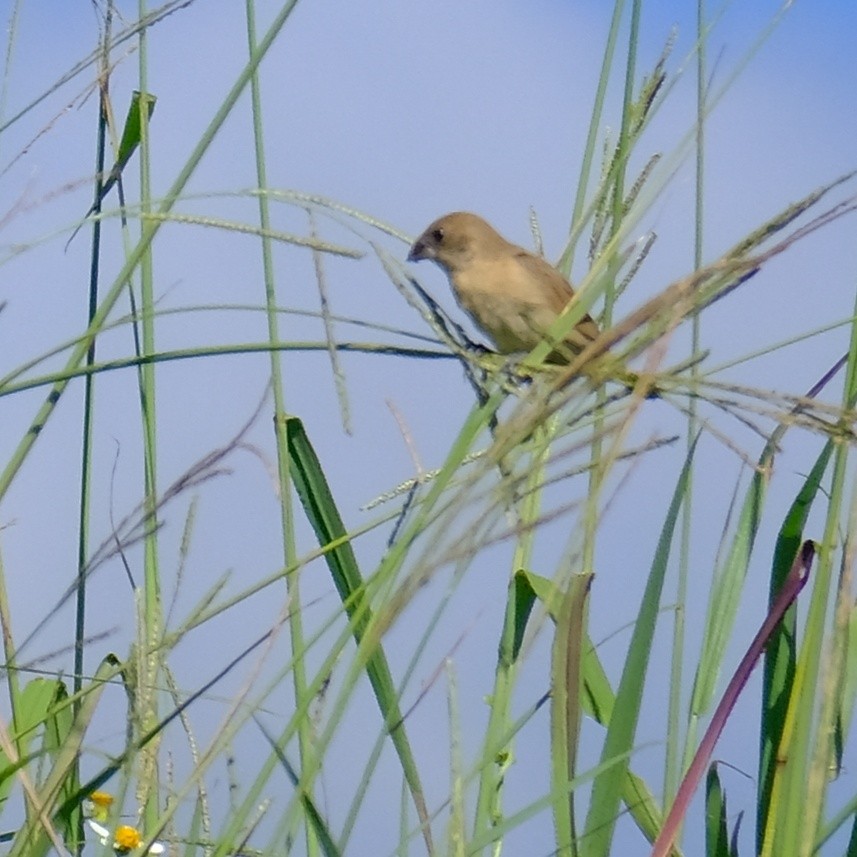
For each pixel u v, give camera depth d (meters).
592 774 4.31
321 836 4.56
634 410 3.86
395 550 4.04
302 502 5.03
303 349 4.88
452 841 4.14
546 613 3.94
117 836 4.81
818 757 4.23
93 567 4.49
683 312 3.99
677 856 4.81
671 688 5.05
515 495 3.88
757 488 5.01
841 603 4.25
